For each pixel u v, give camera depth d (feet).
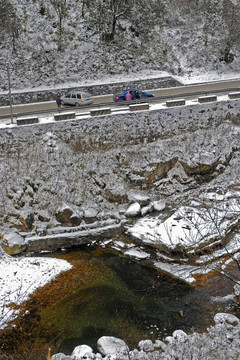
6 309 60.34
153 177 92.17
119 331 56.08
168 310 60.44
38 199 82.74
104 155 92.12
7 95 120.57
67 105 112.57
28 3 147.54
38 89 129.39
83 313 59.98
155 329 56.39
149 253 76.33
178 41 156.25
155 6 160.86
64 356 48.24
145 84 135.44
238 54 158.51
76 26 148.46
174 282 67.41
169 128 98.22
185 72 147.74
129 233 80.79
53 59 139.13
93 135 92.07
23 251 76.89
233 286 64.85
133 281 68.23
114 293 64.90
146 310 60.59
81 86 129.59
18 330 56.59
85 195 86.58
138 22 155.53
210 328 55.57
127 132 94.73
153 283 67.51
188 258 71.92
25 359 51.24
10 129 85.81
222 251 71.05
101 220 84.02
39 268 70.85
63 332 56.18
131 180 90.74
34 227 79.77
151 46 151.64
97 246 79.97
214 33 161.38
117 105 104.63
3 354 51.96
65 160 88.58
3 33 139.54
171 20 160.86
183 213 78.84
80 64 140.36
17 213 79.36
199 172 94.48
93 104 104.06
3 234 77.46
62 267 71.61
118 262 74.23
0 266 70.90
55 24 146.20
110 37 148.77
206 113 102.01
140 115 95.86
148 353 48.88
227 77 147.43
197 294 64.03
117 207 87.35
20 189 81.87
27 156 86.48
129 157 93.09
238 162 99.91
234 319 54.95
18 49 138.31
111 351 50.42
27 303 61.98
